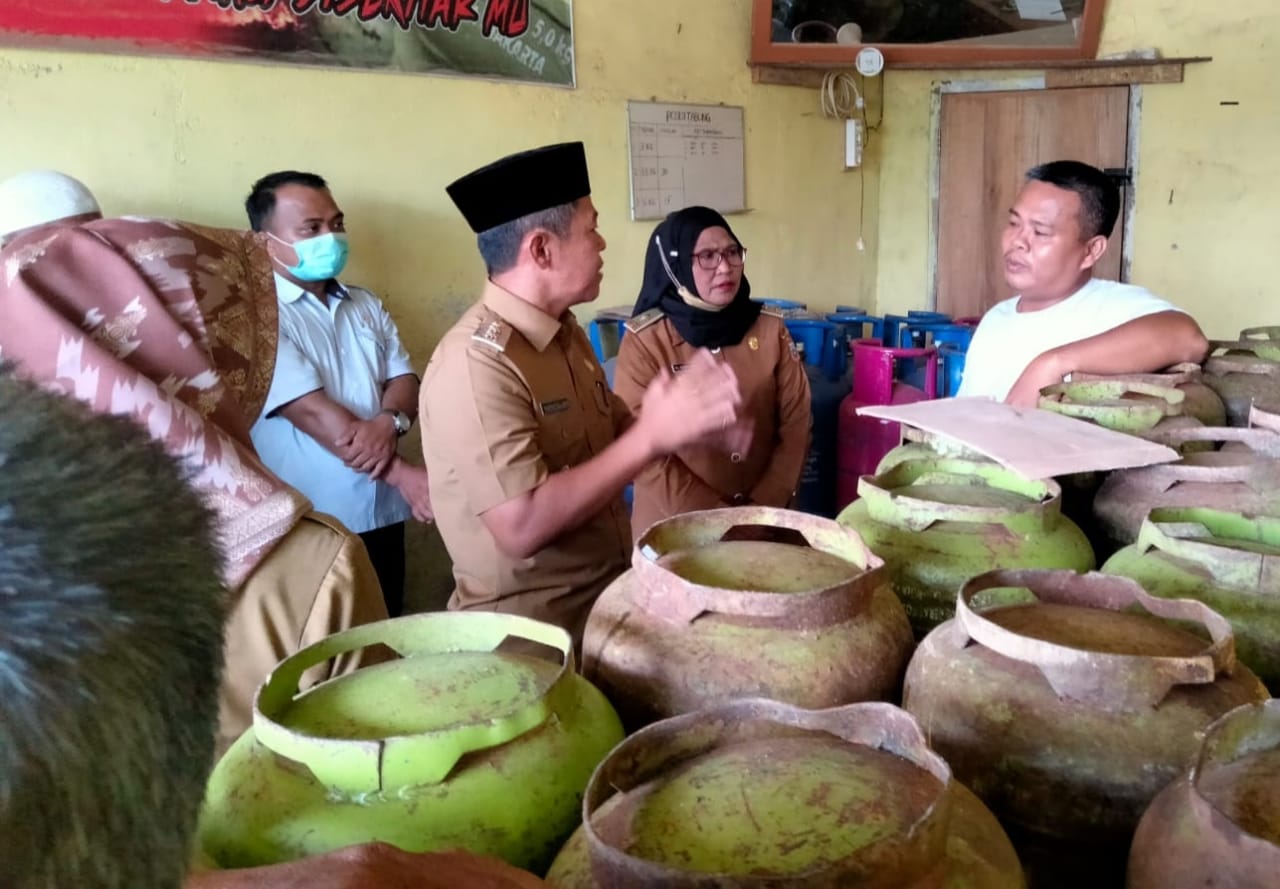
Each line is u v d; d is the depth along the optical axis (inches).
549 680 27.5
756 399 89.4
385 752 23.6
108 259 34.0
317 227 96.0
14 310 32.1
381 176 112.3
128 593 11.2
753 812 21.7
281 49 102.7
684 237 88.9
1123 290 75.5
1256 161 148.4
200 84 98.4
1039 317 79.3
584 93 130.0
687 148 143.5
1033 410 51.7
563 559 60.2
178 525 12.3
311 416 93.3
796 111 159.3
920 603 37.1
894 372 112.3
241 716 33.8
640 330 90.4
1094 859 25.7
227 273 38.1
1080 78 156.4
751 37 149.3
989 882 21.1
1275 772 21.9
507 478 53.2
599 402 65.4
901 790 22.1
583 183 59.7
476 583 59.3
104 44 92.0
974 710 27.1
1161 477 42.4
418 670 28.5
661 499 82.6
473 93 118.6
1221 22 147.2
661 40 138.5
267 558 35.3
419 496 97.1
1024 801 26.0
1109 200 77.0
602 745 27.1
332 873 20.1
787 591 32.0
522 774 24.8
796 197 162.1
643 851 20.9
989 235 166.7
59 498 11.1
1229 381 62.0
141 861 11.6
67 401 12.5
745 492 89.4
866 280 175.9
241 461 34.1
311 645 29.0
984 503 40.2
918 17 154.6
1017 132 162.6
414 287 116.6
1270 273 150.6
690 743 25.3
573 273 59.4
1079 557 38.0
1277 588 32.5
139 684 11.2
